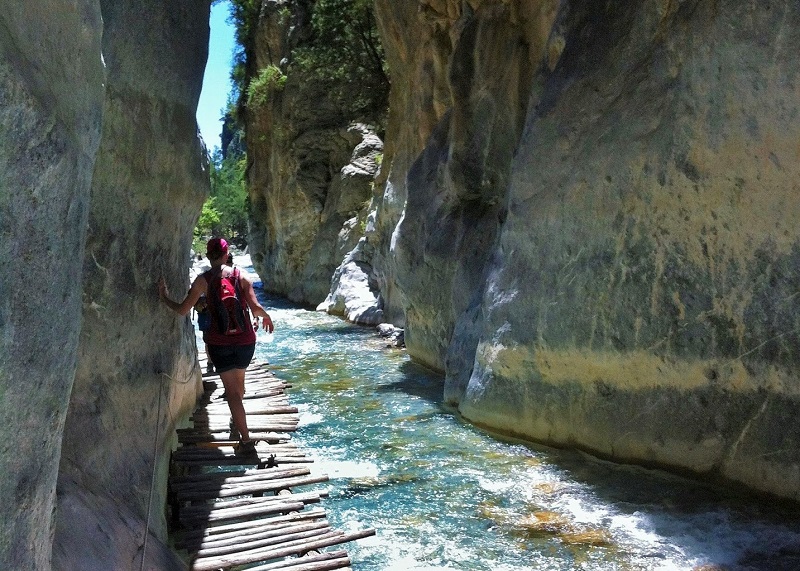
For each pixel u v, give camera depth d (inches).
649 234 239.0
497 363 302.0
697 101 223.8
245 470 207.8
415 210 476.1
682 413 231.0
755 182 205.5
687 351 227.3
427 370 449.4
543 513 212.2
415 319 470.6
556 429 276.1
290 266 1056.8
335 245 915.4
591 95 269.7
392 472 253.1
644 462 242.2
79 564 107.8
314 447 285.4
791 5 197.8
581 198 266.2
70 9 86.3
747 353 210.5
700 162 221.0
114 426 161.8
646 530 196.5
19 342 69.3
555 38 308.3
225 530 172.6
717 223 216.4
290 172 1023.0
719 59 216.4
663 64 240.2
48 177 74.2
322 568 155.4
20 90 67.4
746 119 207.5
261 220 1259.2
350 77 992.9
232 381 222.7
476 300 367.9
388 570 177.8
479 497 227.0
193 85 234.5
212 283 222.4
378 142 950.4
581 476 243.0
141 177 190.1
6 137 66.3
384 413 339.0
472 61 420.8
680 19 235.6
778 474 203.3
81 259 86.4
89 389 154.2
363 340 585.6
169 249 225.5
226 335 220.4
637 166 242.7
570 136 275.1
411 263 468.4
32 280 71.9
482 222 408.8
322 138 1003.3
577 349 265.0
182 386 246.4
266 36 1202.0
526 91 389.4
